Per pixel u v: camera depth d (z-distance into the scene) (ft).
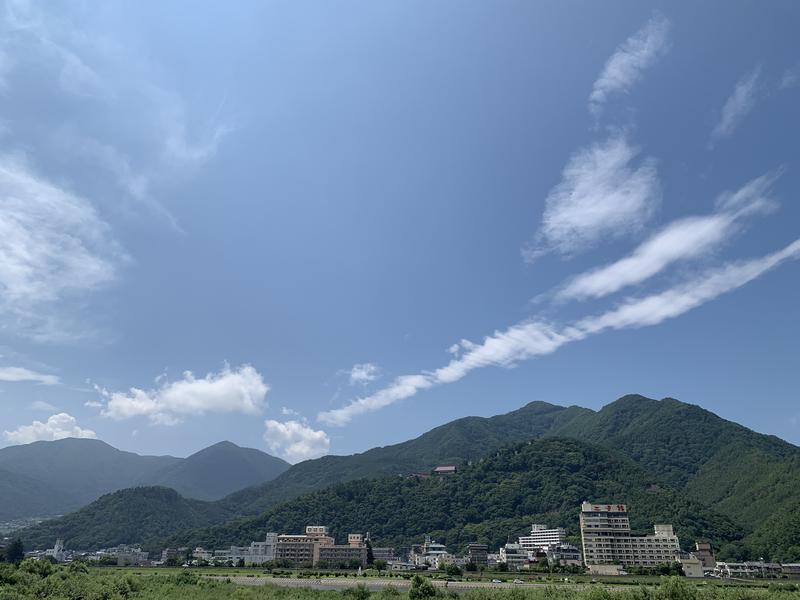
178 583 452.35
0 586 301.43
